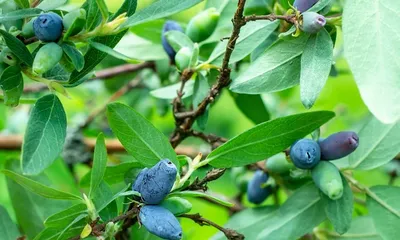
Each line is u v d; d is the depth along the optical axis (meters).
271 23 0.37
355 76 0.29
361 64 0.29
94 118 0.56
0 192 0.57
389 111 0.28
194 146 0.56
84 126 0.55
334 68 0.41
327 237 0.41
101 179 0.32
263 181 0.42
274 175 0.40
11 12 0.30
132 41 0.46
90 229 0.30
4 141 0.52
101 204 0.32
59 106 0.31
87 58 0.32
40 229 0.39
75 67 0.30
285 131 0.33
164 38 0.43
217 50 0.39
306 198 0.38
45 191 0.32
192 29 0.41
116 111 0.32
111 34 0.31
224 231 0.32
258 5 0.40
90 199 0.32
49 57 0.30
